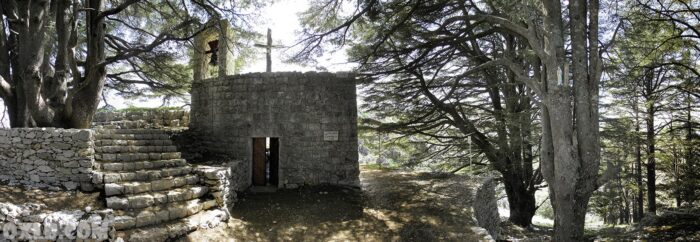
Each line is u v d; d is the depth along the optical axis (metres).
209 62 15.81
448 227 8.98
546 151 11.02
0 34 9.65
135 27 14.99
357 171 11.81
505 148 15.54
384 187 12.76
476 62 16.95
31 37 8.67
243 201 10.23
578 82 10.32
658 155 17.64
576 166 9.93
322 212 9.72
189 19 11.22
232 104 12.03
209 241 7.38
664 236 12.74
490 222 14.01
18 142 7.91
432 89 17.17
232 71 15.28
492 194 15.18
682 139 17.39
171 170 8.75
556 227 10.30
